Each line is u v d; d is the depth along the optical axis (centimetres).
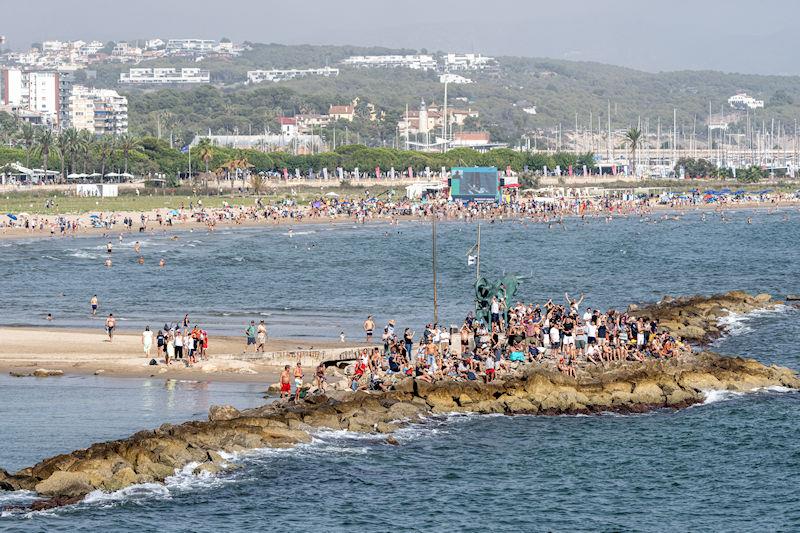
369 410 15500
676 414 16362
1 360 18625
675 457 14338
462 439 14912
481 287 19850
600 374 17575
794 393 17488
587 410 16438
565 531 11894
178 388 16900
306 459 13750
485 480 13375
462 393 16512
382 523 11956
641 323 19188
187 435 13600
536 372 17138
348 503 12450
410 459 14025
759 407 16638
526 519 12194
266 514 12012
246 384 17200
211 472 13038
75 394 16475
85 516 11612
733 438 15125
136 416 15188
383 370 17300
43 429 14512
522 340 19062
